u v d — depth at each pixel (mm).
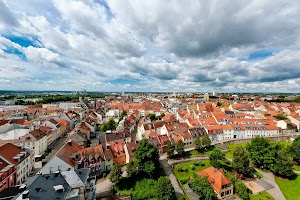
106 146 73688
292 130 126188
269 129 119938
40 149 86750
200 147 88875
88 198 48406
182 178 66375
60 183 44156
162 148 86125
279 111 167125
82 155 65438
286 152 74312
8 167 54156
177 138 94125
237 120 127375
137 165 63812
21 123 117750
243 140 107938
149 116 157000
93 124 123500
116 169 58688
